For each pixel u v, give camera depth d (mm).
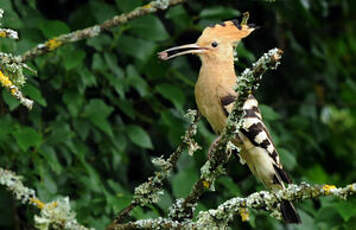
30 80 7977
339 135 12703
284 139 10039
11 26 7641
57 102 8680
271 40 10633
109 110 8359
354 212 7727
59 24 7887
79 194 8391
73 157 8695
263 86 10922
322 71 11359
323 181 11117
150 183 5910
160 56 7512
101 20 8570
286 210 6266
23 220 8883
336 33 12203
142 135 8633
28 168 8023
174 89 8539
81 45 8875
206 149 8586
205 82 7438
